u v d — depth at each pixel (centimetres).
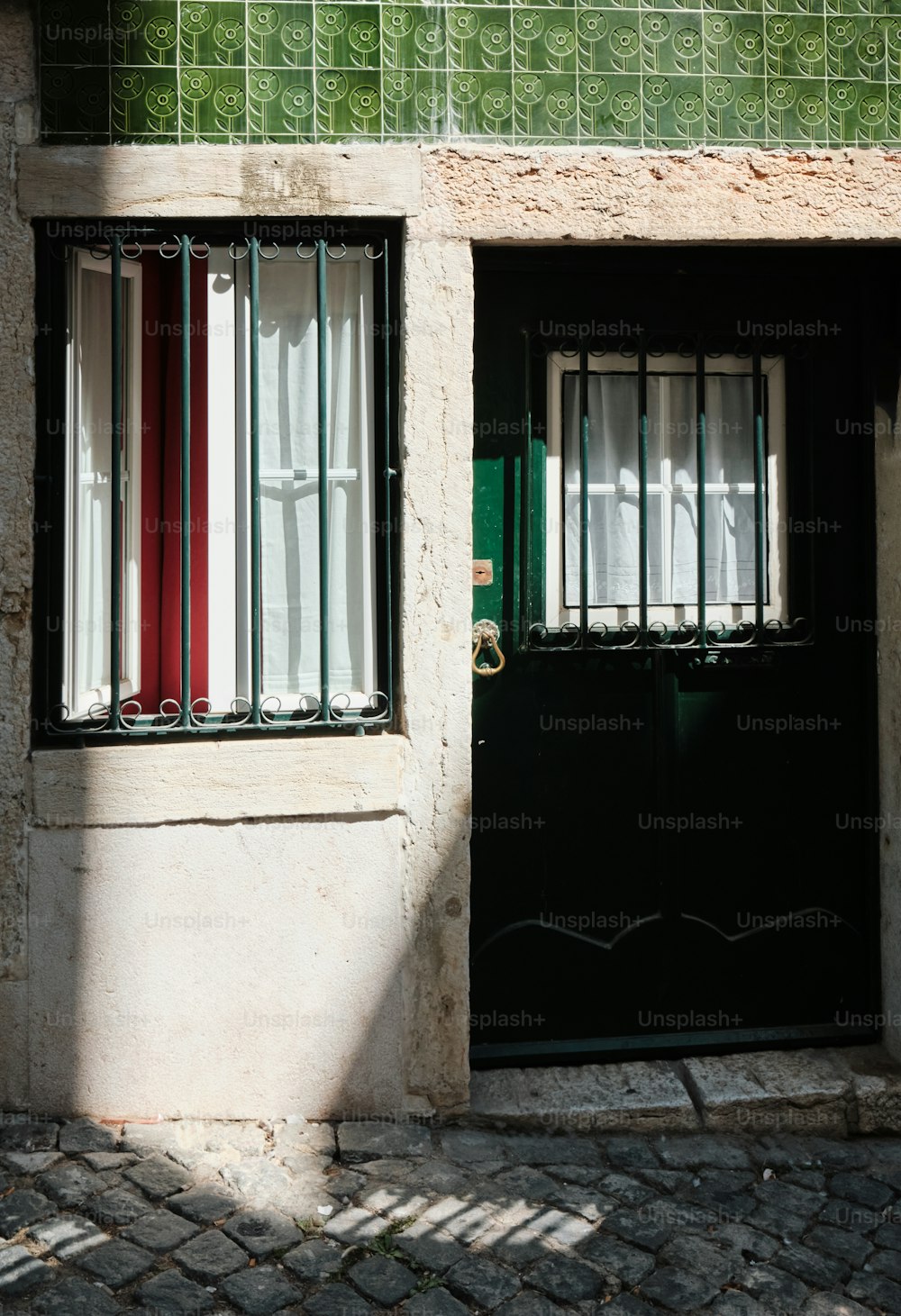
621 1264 310
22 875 353
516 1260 310
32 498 348
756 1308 295
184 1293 293
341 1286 297
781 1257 316
